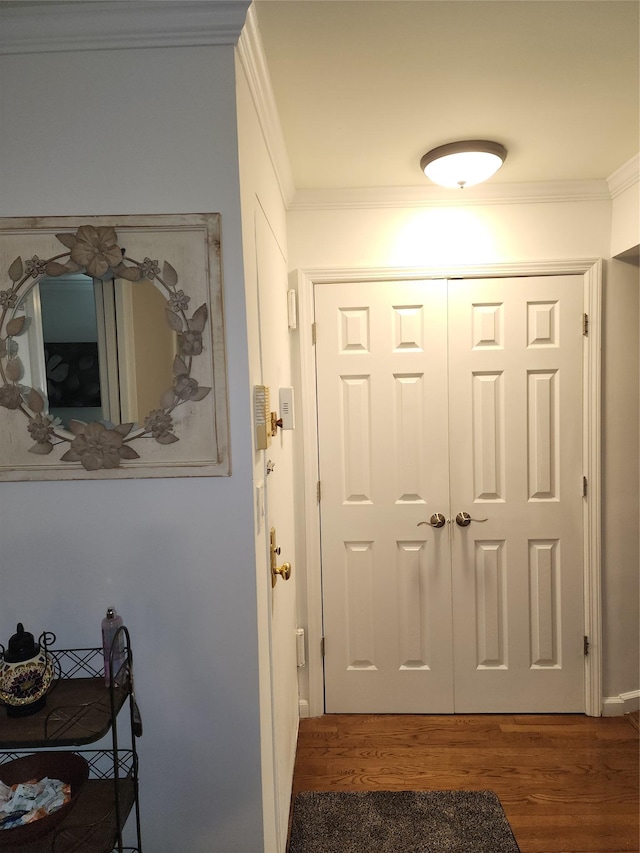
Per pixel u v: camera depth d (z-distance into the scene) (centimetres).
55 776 126
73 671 133
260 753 134
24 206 128
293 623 231
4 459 130
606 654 250
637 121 181
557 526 247
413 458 249
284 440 207
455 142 193
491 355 244
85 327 129
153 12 121
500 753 224
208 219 126
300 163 210
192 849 135
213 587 132
